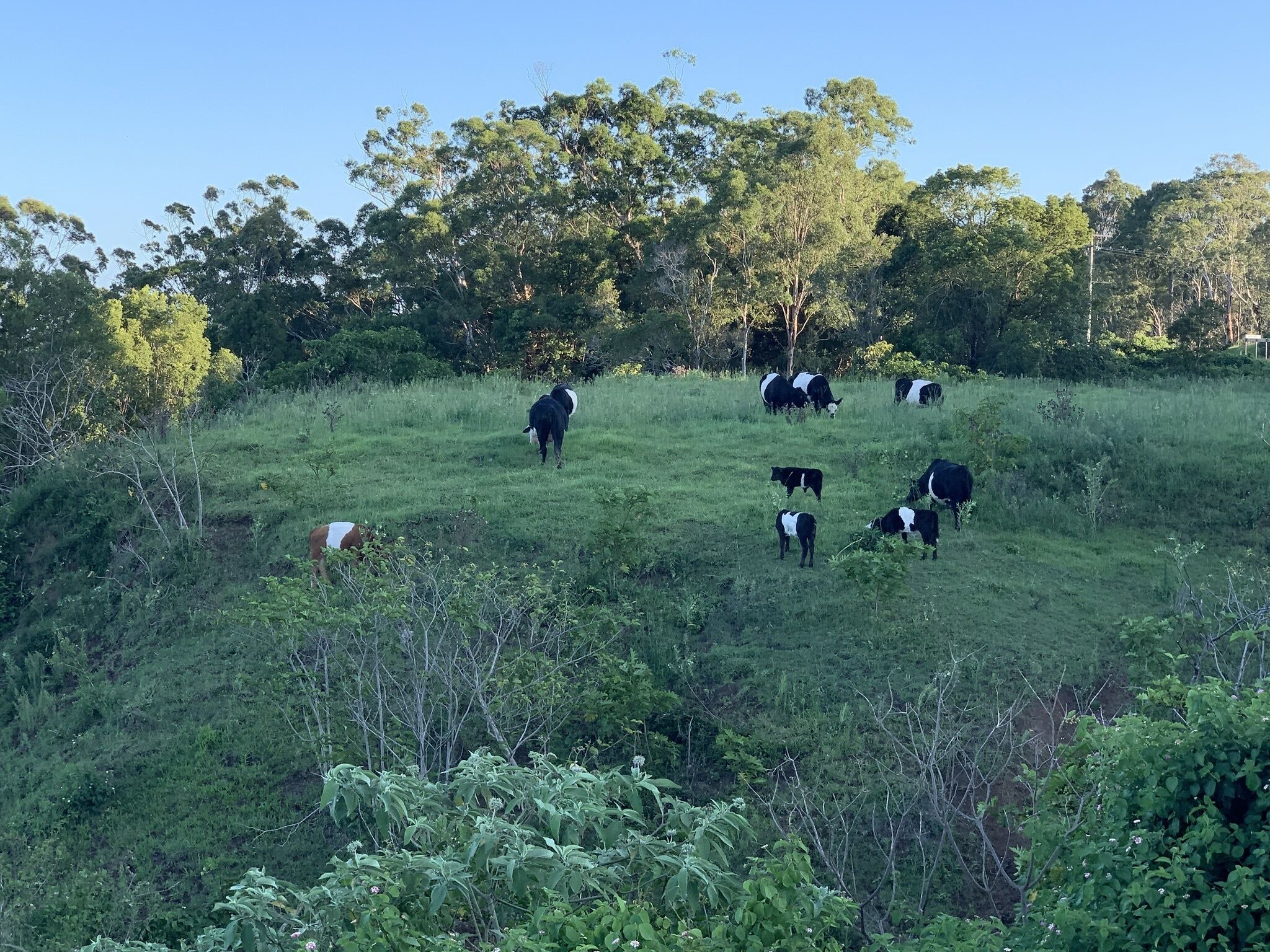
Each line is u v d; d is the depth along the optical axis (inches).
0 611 698.8
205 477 752.3
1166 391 1056.8
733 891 213.6
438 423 863.7
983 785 392.5
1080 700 442.0
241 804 437.1
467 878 206.7
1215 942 203.9
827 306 1454.2
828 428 806.5
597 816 228.7
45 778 482.0
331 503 681.6
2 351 1065.5
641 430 817.5
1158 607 515.2
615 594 541.3
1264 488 640.4
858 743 418.0
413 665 443.8
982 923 243.0
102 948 236.5
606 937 181.6
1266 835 206.8
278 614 425.1
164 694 518.0
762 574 546.9
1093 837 238.2
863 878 359.9
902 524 559.2
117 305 1139.9
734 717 448.1
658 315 1471.5
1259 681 256.4
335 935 210.5
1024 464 690.8
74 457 860.6
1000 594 521.3
